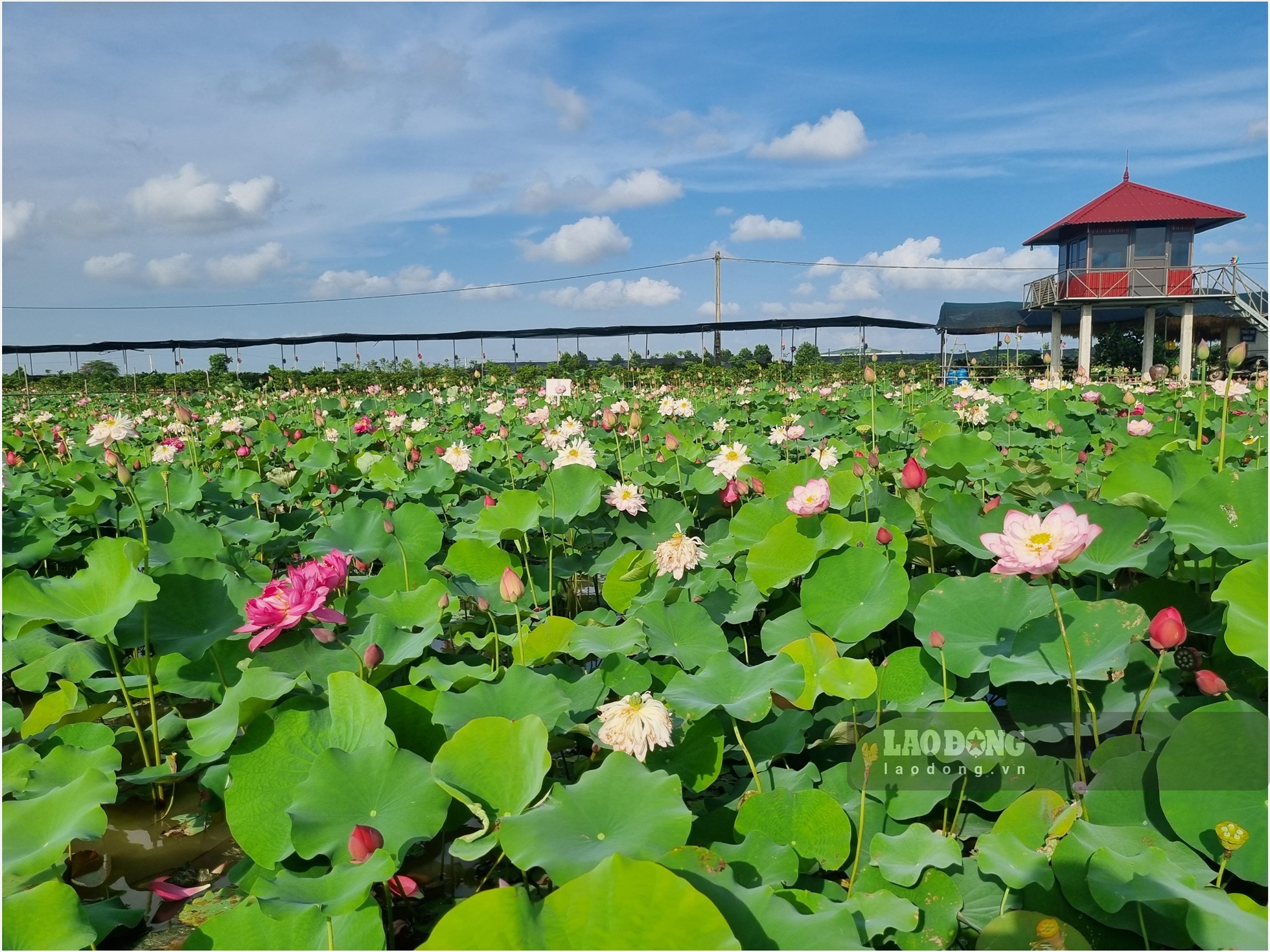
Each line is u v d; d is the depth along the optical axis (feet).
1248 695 7.04
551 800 5.65
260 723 6.86
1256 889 5.63
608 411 22.33
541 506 13.25
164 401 57.98
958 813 6.57
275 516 16.38
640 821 5.41
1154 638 6.41
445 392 59.00
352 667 8.10
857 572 8.90
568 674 8.75
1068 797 6.50
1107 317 97.35
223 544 12.33
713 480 16.63
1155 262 75.41
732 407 39.68
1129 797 5.99
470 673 7.75
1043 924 5.01
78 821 6.30
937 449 15.19
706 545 13.16
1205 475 10.21
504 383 78.23
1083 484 14.66
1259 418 21.59
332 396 54.03
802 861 6.07
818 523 9.82
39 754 8.14
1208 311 91.50
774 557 9.89
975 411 24.62
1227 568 8.41
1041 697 7.61
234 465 22.63
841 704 8.07
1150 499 8.87
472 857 5.32
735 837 6.14
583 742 7.80
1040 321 100.68
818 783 6.92
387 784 6.26
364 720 6.88
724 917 4.59
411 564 12.03
